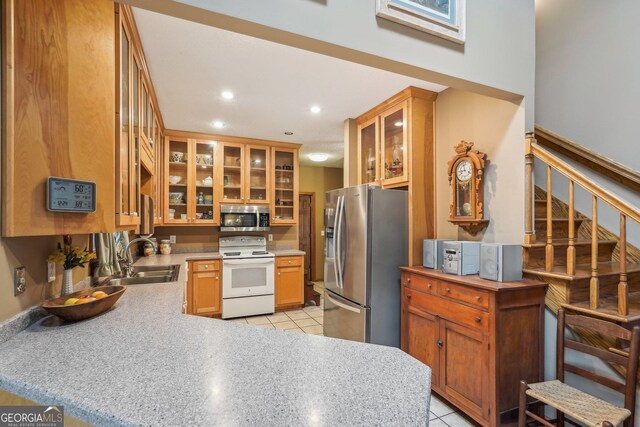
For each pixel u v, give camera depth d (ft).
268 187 15.15
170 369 3.21
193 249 14.90
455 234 9.11
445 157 9.43
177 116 11.59
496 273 6.86
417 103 9.45
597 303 6.04
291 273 14.94
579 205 9.13
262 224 14.90
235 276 13.69
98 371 3.15
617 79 8.63
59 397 2.70
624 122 8.46
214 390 2.82
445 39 6.14
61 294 5.29
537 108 10.62
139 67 6.76
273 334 4.24
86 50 4.22
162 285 7.41
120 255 9.12
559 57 10.02
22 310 4.28
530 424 6.51
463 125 8.85
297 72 8.14
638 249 8.05
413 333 8.48
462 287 6.98
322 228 22.21
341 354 3.61
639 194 8.13
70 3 4.08
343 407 2.59
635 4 8.29
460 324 7.02
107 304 5.03
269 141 15.11
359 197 9.53
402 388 2.89
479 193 8.11
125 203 5.35
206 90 9.22
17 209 3.61
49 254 5.01
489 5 6.76
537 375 6.65
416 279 8.41
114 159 4.59
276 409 2.54
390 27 5.53
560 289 6.52
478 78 6.57
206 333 4.24
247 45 6.87
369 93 9.53
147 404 2.59
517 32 7.13
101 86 4.38
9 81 3.55
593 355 5.71
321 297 17.70
